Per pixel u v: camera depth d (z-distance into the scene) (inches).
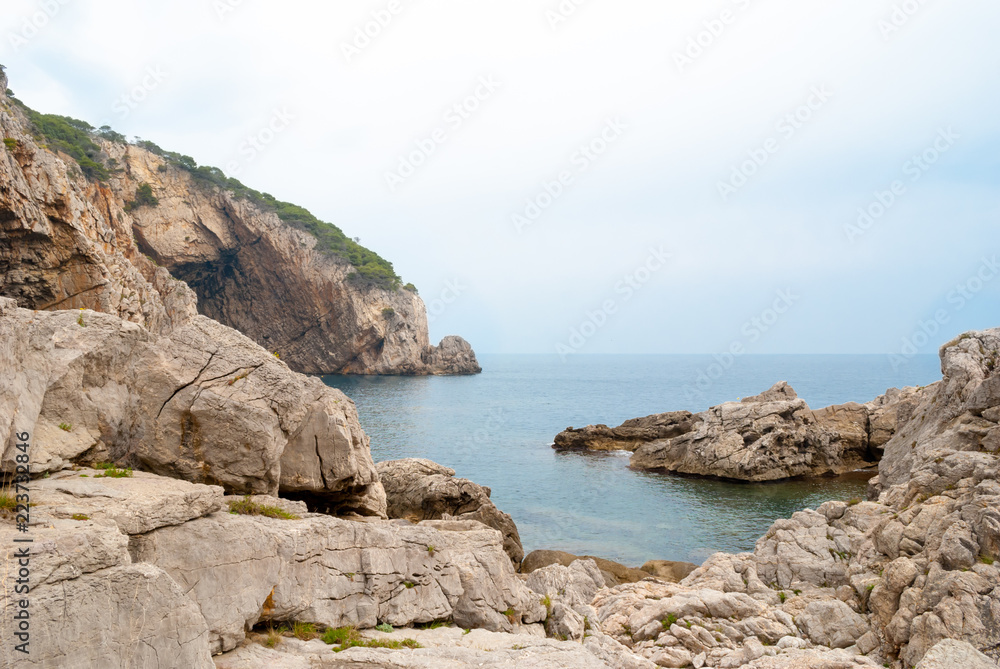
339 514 618.2
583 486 1817.2
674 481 1877.5
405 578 460.1
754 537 1325.0
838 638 645.3
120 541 283.0
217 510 369.1
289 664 345.7
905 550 700.0
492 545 542.6
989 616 552.4
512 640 447.2
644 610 669.9
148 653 280.1
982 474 725.9
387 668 353.7
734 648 607.8
